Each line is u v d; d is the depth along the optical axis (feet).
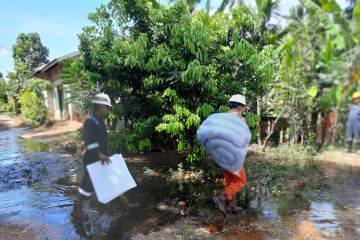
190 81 12.97
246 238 8.71
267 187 12.60
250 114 13.82
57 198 12.44
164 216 10.46
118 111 15.34
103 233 9.23
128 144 15.49
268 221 9.74
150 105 16.08
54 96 29.86
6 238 8.90
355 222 8.43
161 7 14.30
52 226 9.73
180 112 13.33
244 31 12.69
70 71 17.42
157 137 18.22
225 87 14.33
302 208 10.12
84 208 11.10
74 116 28.53
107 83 15.48
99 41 15.07
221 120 8.95
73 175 15.72
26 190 13.60
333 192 9.55
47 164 18.67
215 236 8.89
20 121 40.50
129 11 14.83
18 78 40.22
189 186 13.79
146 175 15.42
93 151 9.12
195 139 14.02
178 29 12.88
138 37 14.28
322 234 8.36
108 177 9.26
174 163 17.16
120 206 11.32
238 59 13.34
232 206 10.66
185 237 8.85
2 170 17.38
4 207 11.49
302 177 11.34
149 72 14.89
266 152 14.98
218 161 9.08
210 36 13.35
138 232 9.29
